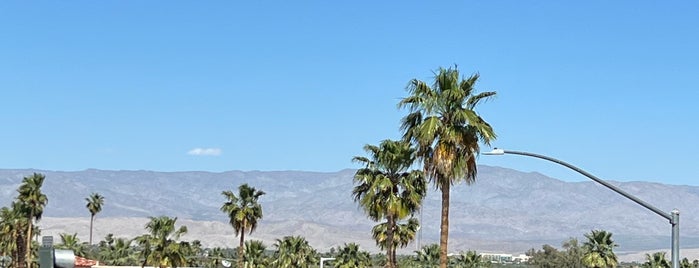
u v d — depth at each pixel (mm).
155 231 105750
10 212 118750
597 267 112812
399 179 54094
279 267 136750
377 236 76438
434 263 140625
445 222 40188
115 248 168250
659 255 137750
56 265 16719
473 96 40875
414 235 76500
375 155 54656
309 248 148750
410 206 54219
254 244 136625
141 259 120750
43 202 120375
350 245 134875
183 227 107000
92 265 139000
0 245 120312
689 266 145000
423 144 40062
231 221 92125
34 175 120188
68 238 163000
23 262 118438
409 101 40688
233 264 161250
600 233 114250
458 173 39594
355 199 55531
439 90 40625
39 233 123375
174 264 105375
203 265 166250
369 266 141500
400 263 149750
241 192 93188
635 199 29688
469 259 155250
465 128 40125
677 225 29750
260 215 92562
